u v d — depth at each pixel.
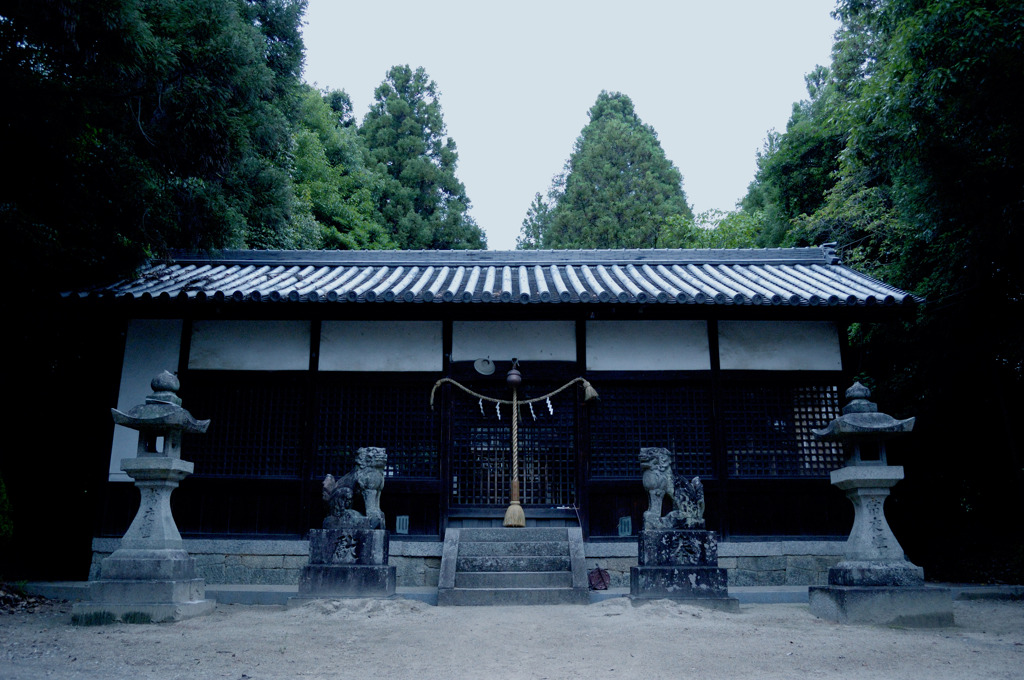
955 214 9.72
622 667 4.84
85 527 11.65
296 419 10.17
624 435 10.22
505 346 10.48
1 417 10.80
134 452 9.92
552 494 10.17
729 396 10.30
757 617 6.96
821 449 10.12
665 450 8.19
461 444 10.28
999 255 9.87
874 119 10.02
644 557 7.68
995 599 8.56
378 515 8.12
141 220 9.39
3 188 8.22
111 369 10.21
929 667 4.84
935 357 11.75
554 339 10.52
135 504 9.75
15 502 10.97
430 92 39.06
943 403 12.20
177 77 9.66
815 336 10.48
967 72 8.18
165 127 9.85
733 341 10.47
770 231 21.06
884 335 12.51
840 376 10.28
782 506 9.84
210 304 9.84
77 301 9.62
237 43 10.11
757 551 9.55
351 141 31.42
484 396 10.27
